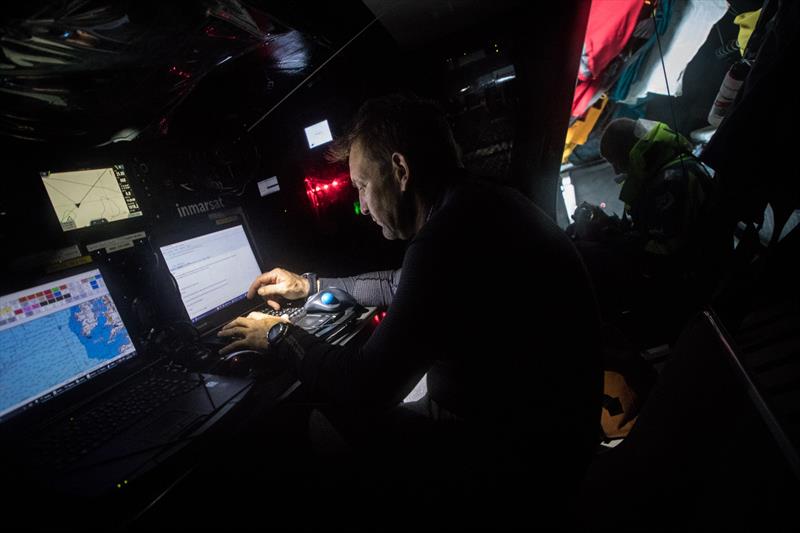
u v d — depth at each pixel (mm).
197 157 1627
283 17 1194
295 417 1439
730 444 667
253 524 1204
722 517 617
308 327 1312
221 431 902
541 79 2117
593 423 822
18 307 998
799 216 1347
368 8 1562
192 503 1198
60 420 996
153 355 1265
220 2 964
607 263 2055
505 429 847
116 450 840
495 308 802
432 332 807
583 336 812
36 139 1127
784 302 1229
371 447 1035
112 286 1212
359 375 851
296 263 2039
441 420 976
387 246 2285
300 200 2061
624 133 2223
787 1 951
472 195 860
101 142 1302
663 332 1878
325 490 1070
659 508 739
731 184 1064
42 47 776
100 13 763
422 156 925
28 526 680
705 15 2279
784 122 933
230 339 1289
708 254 1196
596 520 825
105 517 703
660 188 1822
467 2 1807
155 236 1424
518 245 805
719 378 764
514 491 810
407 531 902
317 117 2020
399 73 2205
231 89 1605
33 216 1140
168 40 974
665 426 832
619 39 2330
